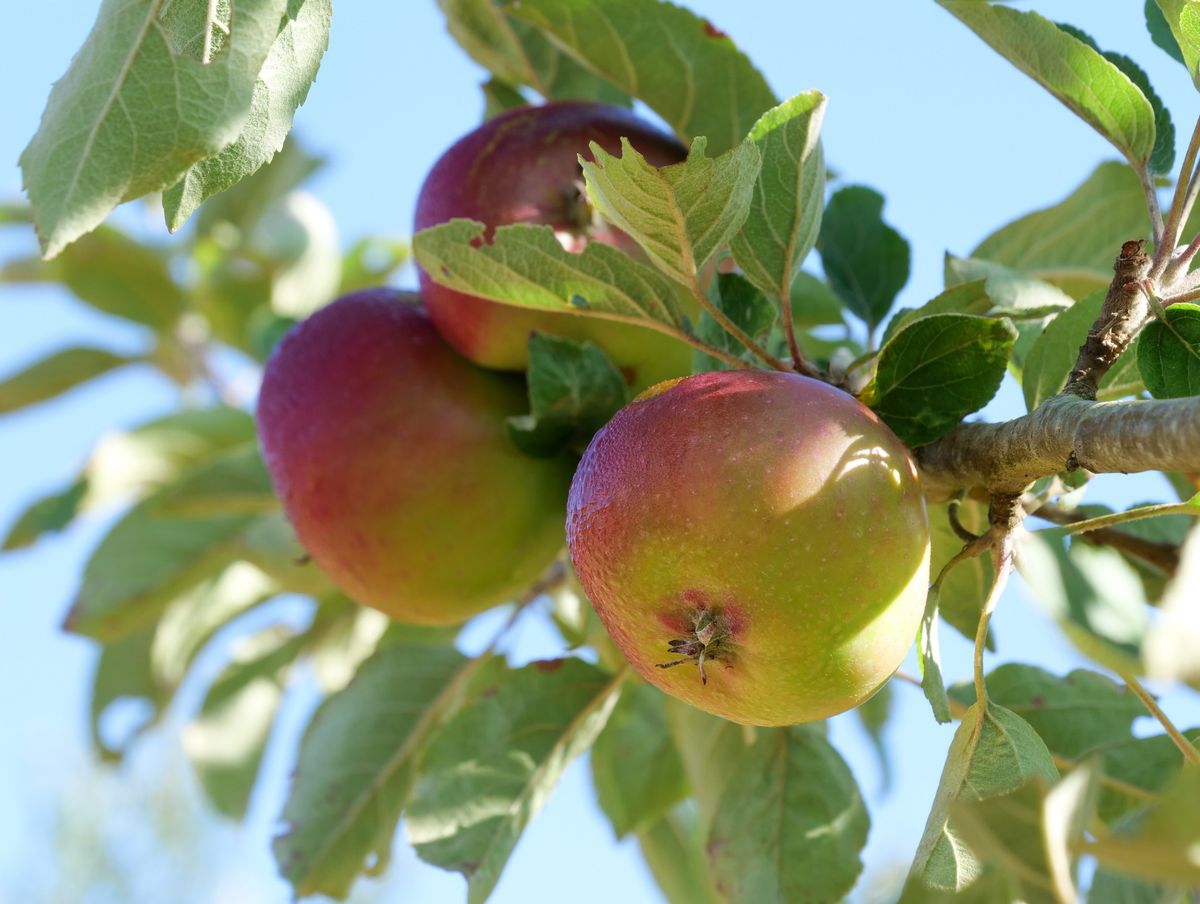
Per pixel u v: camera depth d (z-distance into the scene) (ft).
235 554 2.93
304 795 2.51
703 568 1.83
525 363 2.25
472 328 2.21
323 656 3.11
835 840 2.26
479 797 2.33
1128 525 2.25
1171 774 2.23
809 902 2.24
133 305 3.70
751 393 1.86
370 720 2.52
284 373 2.30
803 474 1.82
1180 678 1.53
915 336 1.95
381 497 2.24
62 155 1.78
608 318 2.06
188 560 2.92
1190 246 1.94
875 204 2.37
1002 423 1.90
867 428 1.86
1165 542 2.25
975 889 1.77
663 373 2.23
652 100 2.32
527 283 2.04
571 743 2.36
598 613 1.93
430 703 2.53
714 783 2.47
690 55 2.29
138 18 1.79
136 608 2.92
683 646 1.84
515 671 2.36
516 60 2.47
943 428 1.94
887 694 2.83
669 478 1.84
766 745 2.31
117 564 2.91
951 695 2.29
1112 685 2.28
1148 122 2.00
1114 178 2.36
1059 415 1.83
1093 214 2.37
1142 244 1.90
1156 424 1.75
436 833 2.31
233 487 2.82
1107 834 1.58
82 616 2.90
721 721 2.47
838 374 2.05
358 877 2.53
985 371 1.94
